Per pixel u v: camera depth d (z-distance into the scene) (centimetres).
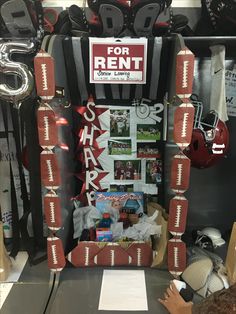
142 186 129
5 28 102
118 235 115
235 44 104
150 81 114
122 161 127
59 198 96
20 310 95
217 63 105
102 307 96
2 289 105
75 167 129
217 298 58
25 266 117
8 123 119
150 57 103
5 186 123
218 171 136
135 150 127
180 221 94
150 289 103
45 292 103
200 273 102
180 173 90
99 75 99
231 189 138
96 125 124
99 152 127
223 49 104
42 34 103
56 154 96
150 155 127
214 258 111
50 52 87
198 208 141
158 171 128
